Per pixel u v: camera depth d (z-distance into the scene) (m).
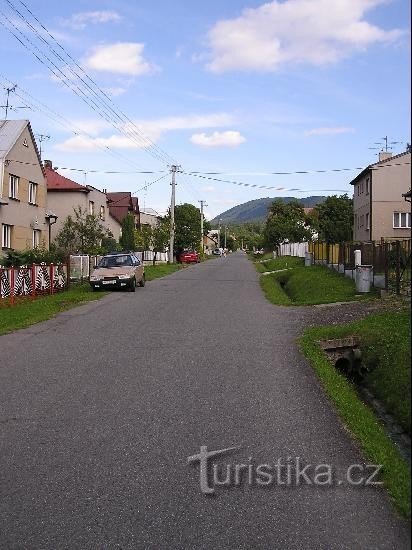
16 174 31.23
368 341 10.95
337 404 7.36
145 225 65.25
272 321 14.87
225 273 39.88
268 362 9.94
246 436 6.20
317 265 36.22
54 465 5.36
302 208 84.62
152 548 3.97
